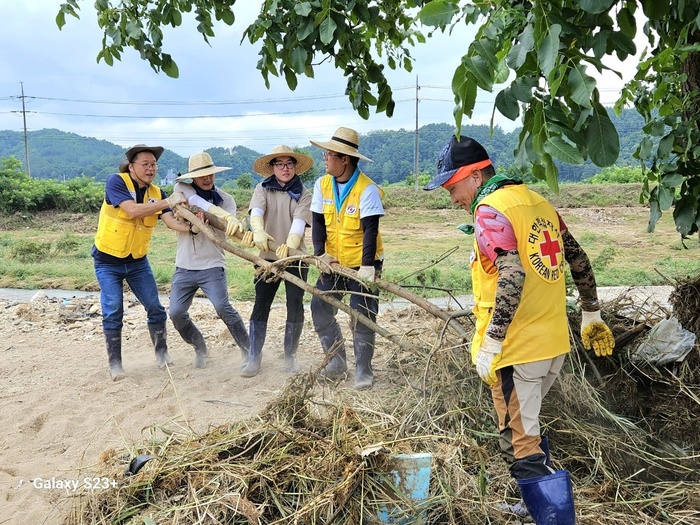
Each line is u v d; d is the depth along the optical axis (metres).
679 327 4.23
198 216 5.46
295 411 3.72
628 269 14.91
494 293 3.07
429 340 5.11
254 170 5.59
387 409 4.11
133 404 5.09
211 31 5.45
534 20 2.51
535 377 3.03
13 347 6.99
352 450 3.28
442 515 3.27
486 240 2.97
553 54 2.40
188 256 5.77
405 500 3.13
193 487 3.20
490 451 3.80
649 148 4.20
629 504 3.35
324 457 3.31
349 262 5.12
